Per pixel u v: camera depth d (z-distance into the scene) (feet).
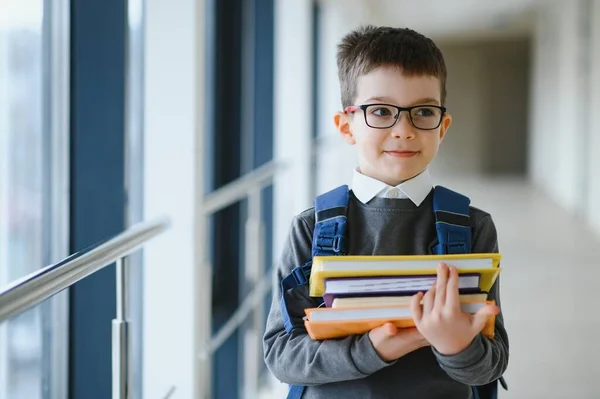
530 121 45.83
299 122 12.82
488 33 43.50
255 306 8.64
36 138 5.80
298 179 12.80
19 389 5.80
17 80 5.64
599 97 22.30
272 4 12.19
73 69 5.88
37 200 5.83
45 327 5.92
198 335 6.45
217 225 10.55
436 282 3.04
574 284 15.38
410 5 31.27
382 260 3.12
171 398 6.41
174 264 6.38
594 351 11.07
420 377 3.40
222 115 10.68
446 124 3.66
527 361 10.60
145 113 6.37
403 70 3.35
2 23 5.51
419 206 3.54
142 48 7.00
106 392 6.05
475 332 2.99
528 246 19.71
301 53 12.79
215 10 10.23
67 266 3.44
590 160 23.54
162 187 6.36
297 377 3.31
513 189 34.50
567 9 29.04
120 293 4.30
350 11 23.20
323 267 3.09
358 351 3.11
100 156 5.95
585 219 24.41
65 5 5.84
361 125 3.45
